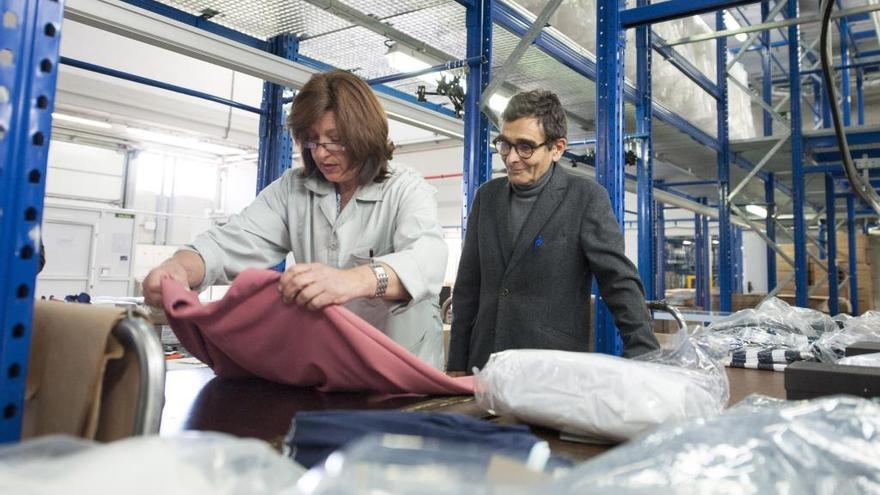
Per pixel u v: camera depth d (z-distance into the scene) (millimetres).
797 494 313
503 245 1470
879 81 6652
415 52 2590
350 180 1157
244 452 310
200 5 2430
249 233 1184
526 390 629
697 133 3984
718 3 1607
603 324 1809
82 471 262
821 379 695
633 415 562
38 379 523
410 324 1189
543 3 2672
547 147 1395
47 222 4773
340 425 488
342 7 2346
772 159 4566
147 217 8156
